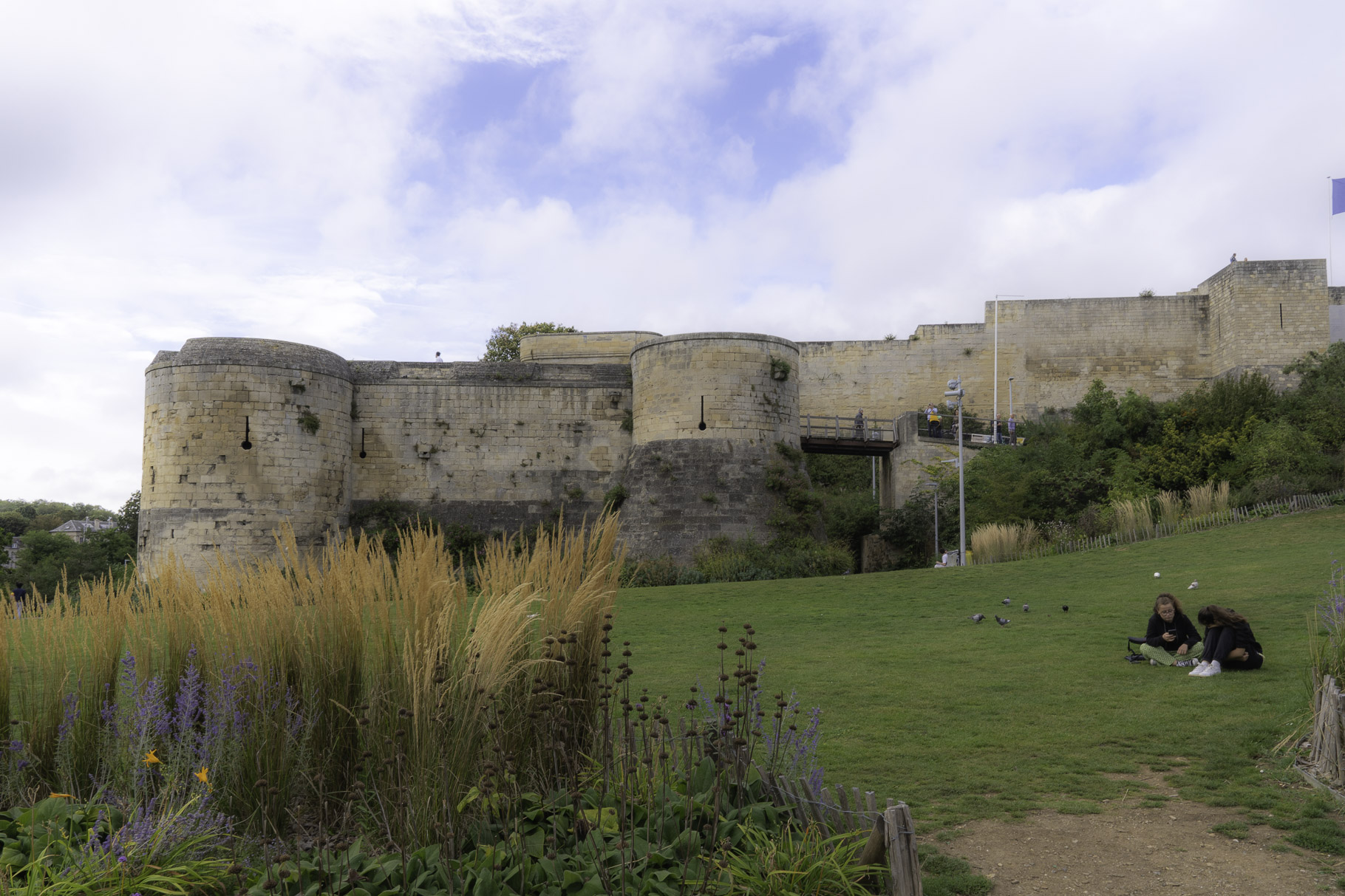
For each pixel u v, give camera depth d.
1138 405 34.34
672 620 17.34
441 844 4.20
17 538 56.31
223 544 30.70
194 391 31.34
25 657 5.30
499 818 4.43
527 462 36.56
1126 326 49.84
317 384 33.34
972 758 6.82
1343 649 6.66
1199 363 49.41
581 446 36.88
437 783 4.34
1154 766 6.39
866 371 50.97
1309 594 13.85
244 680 5.08
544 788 4.86
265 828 4.37
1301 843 4.83
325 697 5.21
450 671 4.56
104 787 4.79
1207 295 49.72
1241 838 4.96
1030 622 14.26
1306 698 7.15
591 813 4.52
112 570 5.69
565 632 4.86
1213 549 20.45
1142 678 9.38
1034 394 49.84
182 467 31.00
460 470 36.25
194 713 5.11
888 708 8.64
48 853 4.08
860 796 4.21
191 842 4.15
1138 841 5.02
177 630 5.46
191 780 4.72
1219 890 4.34
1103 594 16.62
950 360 50.53
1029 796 5.90
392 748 4.65
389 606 4.91
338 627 5.28
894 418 49.44
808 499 33.59
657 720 5.14
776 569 29.06
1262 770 6.07
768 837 4.27
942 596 18.59
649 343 34.97
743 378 33.78
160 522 31.02
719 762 4.80
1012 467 31.53
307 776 4.83
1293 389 37.91
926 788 6.14
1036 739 7.25
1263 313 46.06
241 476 31.22
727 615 17.78
